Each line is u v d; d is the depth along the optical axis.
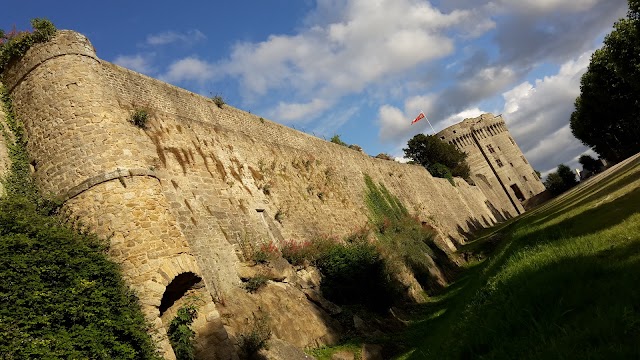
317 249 18.88
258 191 19.61
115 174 11.25
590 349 4.34
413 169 47.81
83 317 8.38
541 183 91.00
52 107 12.35
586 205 13.62
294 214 21.22
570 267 6.62
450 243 40.03
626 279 5.34
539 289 6.48
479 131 87.69
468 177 72.44
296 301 14.57
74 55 12.98
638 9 28.03
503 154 88.31
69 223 10.88
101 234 10.65
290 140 26.39
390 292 18.16
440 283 25.73
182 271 11.01
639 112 43.81
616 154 52.22
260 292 14.05
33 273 8.17
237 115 22.31
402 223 31.34
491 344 6.33
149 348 9.18
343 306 16.27
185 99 18.97
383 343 14.22
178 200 14.48
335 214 25.38
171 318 11.11
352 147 39.28
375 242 24.33
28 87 12.89
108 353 8.29
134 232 10.70
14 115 12.95
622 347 4.08
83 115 12.09
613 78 43.03
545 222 15.57
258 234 17.39
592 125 50.88
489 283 10.06
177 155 16.05
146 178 11.78
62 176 11.59
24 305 7.64
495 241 33.69
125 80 16.12
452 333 9.20
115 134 12.12
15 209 9.52
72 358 7.47
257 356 11.45
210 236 14.72
